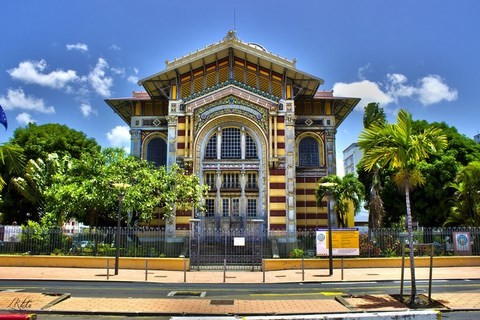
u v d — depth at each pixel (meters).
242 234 33.91
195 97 42.53
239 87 42.72
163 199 36.19
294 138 42.78
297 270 29.34
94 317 14.41
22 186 38.03
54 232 31.98
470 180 34.28
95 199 33.31
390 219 47.19
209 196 41.56
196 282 23.41
